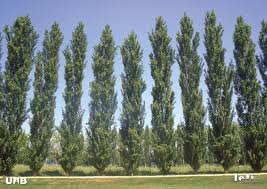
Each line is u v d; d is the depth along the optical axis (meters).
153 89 61.16
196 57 62.56
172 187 41.31
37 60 62.22
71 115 59.75
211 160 67.12
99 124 59.62
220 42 63.03
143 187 41.59
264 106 59.06
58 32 64.62
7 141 53.44
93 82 61.75
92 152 58.59
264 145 57.16
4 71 57.19
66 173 57.59
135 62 61.97
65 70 61.91
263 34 63.19
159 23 64.62
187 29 63.94
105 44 63.88
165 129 58.12
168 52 63.59
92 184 44.81
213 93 60.62
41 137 57.66
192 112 58.94
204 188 39.56
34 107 59.59
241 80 60.94
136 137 58.25
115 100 61.66
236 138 57.59
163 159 57.03
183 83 61.91
